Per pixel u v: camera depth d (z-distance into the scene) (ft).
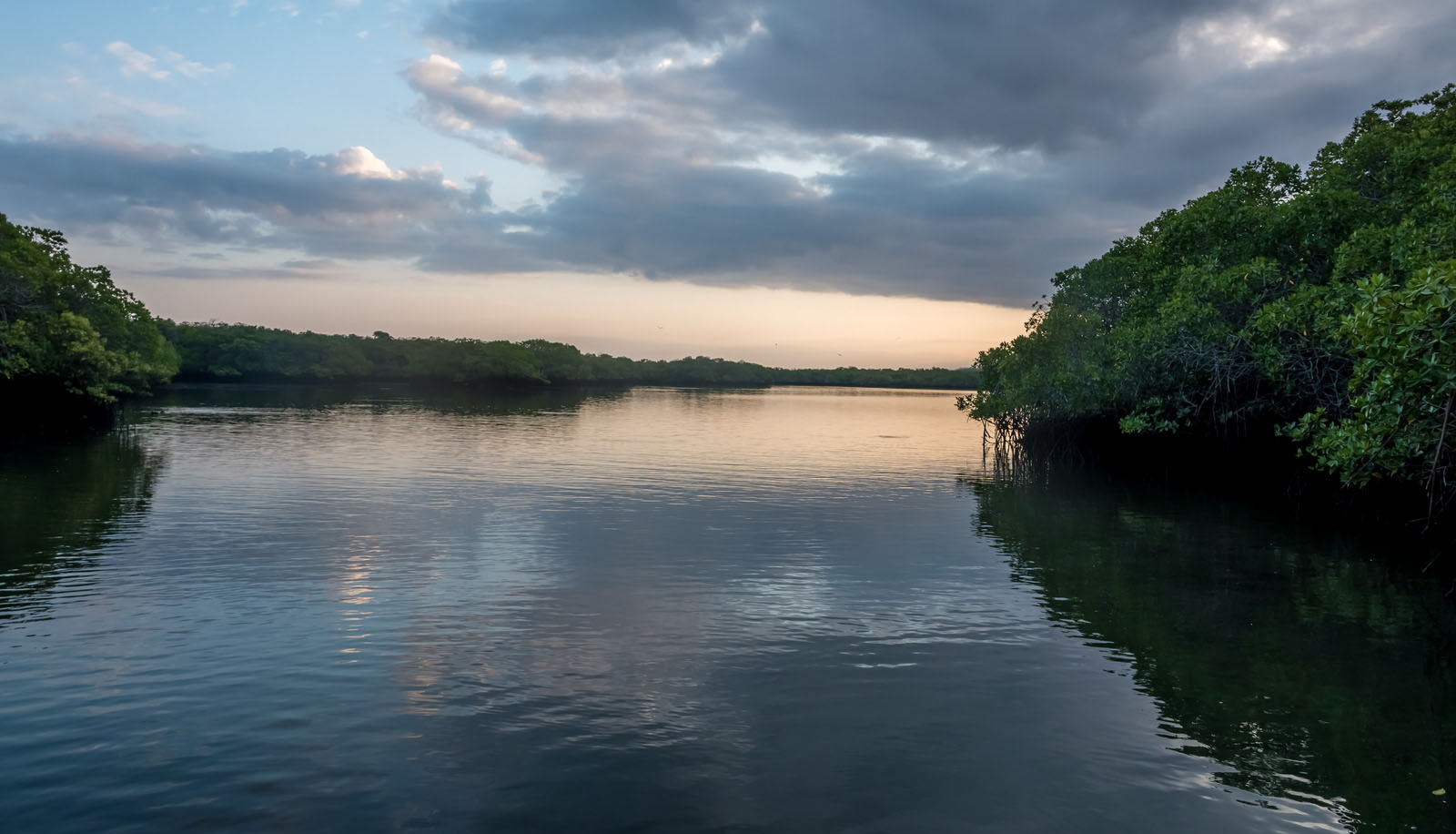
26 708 27.25
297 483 78.69
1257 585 45.44
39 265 139.95
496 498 72.59
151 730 25.82
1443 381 35.01
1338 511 68.54
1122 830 21.13
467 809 21.61
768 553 52.65
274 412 190.90
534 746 25.22
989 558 52.03
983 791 22.94
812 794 22.68
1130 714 28.22
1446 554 50.42
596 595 42.29
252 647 33.40
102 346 135.64
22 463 90.84
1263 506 74.33
